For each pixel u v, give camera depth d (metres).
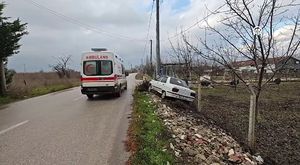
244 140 10.87
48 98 21.58
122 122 10.93
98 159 6.67
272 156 9.73
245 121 14.46
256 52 7.36
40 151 7.36
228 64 8.03
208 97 23.56
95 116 12.46
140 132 8.48
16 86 24.56
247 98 23.05
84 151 7.29
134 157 6.40
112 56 18.95
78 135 8.97
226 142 10.07
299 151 10.42
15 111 14.80
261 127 13.40
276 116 16.08
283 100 22.28
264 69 7.91
